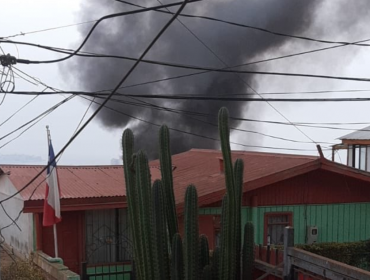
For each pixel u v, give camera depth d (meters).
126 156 6.31
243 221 11.17
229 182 6.08
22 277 9.19
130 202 6.25
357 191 12.25
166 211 6.56
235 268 6.18
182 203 10.43
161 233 6.04
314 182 11.80
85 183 12.17
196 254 5.95
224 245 6.06
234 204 6.09
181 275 6.09
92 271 10.95
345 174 11.55
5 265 10.89
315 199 11.80
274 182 10.99
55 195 9.34
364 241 11.47
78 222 11.27
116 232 11.73
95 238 11.51
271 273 6.43
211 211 11.02
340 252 11.06
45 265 9.36
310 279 5.78
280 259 7.77
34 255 10.23
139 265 6.18
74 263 11.11
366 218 12.33
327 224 11.88
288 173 11.04
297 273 5.83
